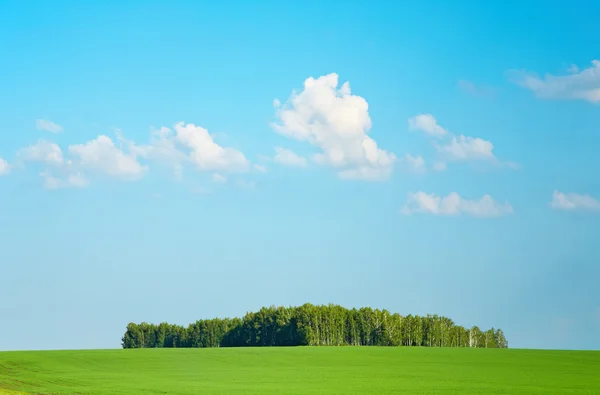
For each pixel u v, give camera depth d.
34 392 48.50
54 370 66.56
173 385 53.22
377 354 84.94
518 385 52.34
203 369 68.62
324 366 71.31
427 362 75.38
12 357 75.19
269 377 60.09
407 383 54.16
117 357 78.75
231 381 56.66
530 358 80.12
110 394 47.09
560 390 48.72
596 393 46.84
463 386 51.56
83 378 59.47
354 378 58.78
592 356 82.81
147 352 85.25
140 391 48.88
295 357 81.06
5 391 48.09
